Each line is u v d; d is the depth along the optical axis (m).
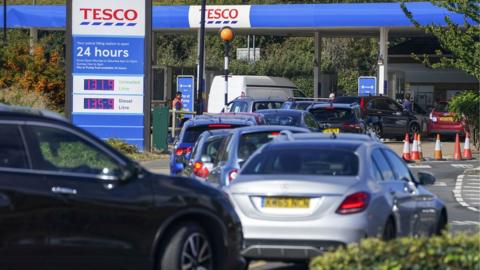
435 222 29.44
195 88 95.44
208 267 22.70
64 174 20.89
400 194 26.77
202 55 78.88
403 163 29.48
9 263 19.97
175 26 98.88
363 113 85.88
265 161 26.52
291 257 24.39
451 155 77.50
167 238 21.92
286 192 24.52
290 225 24.25
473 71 60.97
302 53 156.00
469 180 57.84
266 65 145.38
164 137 71.88
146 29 68.88
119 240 21.17
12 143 20.72
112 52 68.94
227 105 81.75
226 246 22.84
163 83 103.50
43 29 106.69
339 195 24.22
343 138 28.39
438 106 96.25
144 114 69.31
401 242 16.20
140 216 21.36
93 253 20.88
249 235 24.56
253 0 169.12
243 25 98.25
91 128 69.31
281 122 56.19
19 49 79.38
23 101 71.00
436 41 120.12
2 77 76.88
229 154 33.69
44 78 77.62
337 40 166.75
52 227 20.42
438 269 15.62
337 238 23.92
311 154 26.39
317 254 24.05
